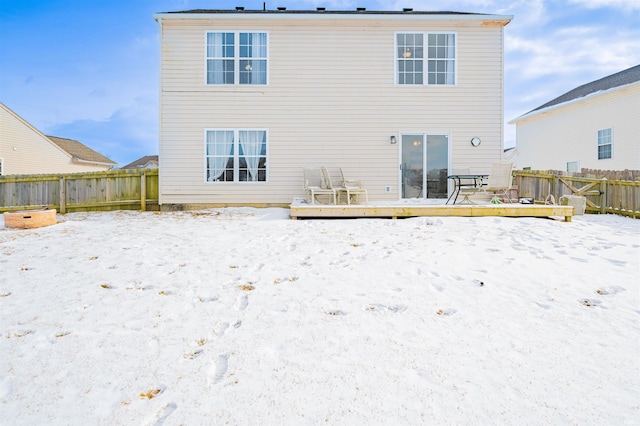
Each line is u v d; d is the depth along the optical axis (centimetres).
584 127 1507
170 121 1012
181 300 313
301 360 222
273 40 1012
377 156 1021
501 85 1017
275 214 877
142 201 999
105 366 215
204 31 1008
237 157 1022
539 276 379
